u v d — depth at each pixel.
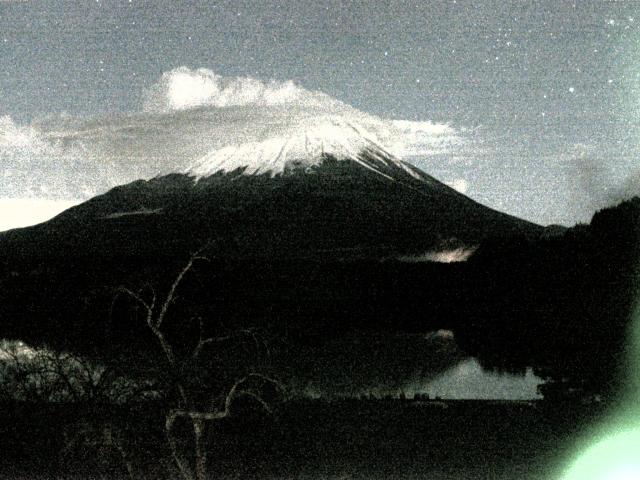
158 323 14.20
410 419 22.97
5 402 18.20
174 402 16.30
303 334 54.19
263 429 18.73
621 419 22.84
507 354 45.31
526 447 20.39
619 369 30.91
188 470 13.84
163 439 16.41
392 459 19.25
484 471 18.30
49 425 17.53
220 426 18.38
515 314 56.31
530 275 58.81
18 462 17.00
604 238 49.97
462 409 24.47
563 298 49.66
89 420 16.34
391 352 48.78
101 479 16.22
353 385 34.81
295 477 17.73
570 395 26.81
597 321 41.56
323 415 22.25
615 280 45.84
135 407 16.91
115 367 18.53
